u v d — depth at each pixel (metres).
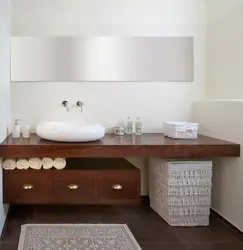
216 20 3.33
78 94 3.46
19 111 3.40
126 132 3.50
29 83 3.40
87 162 3.18
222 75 3.23
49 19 3.40
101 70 3.47
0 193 2.68
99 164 3.10
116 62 3.48
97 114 3.49
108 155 2.73
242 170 2.68
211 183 2.93
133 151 2.74
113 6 3.45
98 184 2.90
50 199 2.86
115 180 2.91
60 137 2.78
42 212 3.18
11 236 2.61
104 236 2.63
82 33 3.43
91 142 2.85
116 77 3.49
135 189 2.93
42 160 2.83
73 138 2.77
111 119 3.51
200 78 3.56
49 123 3.08
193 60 3.57
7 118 3.11
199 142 2.86
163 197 2.97
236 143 2.76
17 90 3.39
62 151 2.71
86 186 2.89
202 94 3.59
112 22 3.46
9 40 3.27
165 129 3.27
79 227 2.81
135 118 3.53
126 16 3.47
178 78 3.55
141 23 3.49
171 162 2.84
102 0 3.44
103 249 2.40
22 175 2.82
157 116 3.56
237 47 2.94
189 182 2.84
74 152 2.71
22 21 3.37
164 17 3.51
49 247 2.41
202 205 2.87
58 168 2.85
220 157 2.85
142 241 2.55
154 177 3.21
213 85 3.44
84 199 2.89
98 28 3.45
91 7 3.44
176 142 2.87
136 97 3.52
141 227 2.83
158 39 3.51
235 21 2.96
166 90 3.55
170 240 2.58
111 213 3.18
